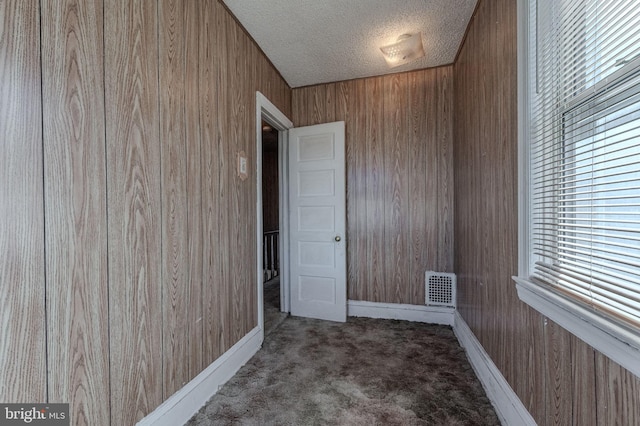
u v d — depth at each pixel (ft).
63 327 3.12
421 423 4.75
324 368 6.47
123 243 3.83
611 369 2.60
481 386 5.77
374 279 9.74
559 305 3.20
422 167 9.26
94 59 3.46
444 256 9.07
